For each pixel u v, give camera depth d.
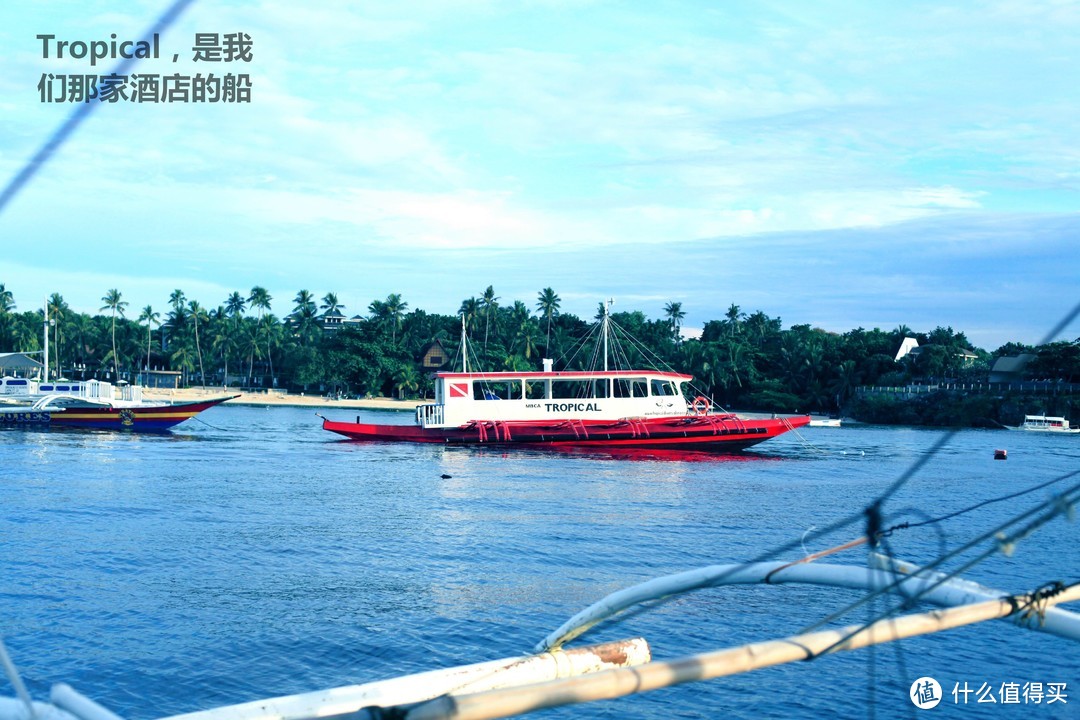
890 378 125.94
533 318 163.75
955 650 18.31
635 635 19.25
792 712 15.34
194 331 166.12
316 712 8.17
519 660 9.54
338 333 155.88
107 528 30.08
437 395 65.25
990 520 34.78
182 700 15.75
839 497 41.34
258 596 21.88
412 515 34.03
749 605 21.38
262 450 60.88
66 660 17.36
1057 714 15.37
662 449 61.06
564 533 30.70
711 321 170.00
